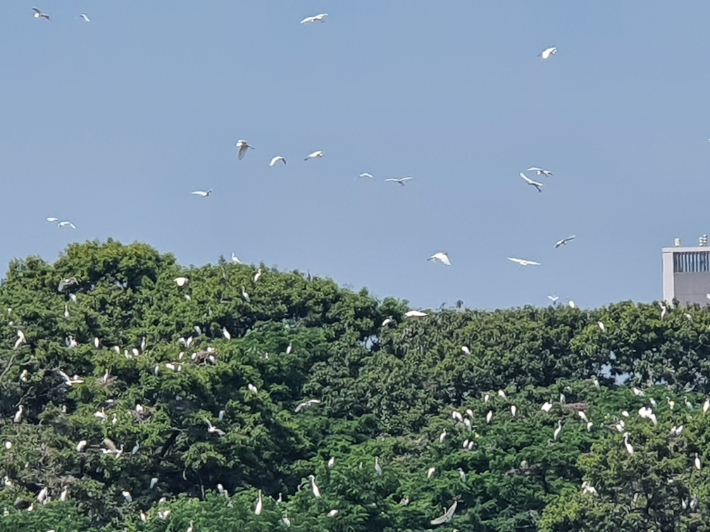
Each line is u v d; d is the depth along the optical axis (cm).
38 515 6256
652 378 8588
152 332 8631
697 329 8650
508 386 8369
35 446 7069
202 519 6222
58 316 8200
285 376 8344
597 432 7269
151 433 7156
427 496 6825
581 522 6525
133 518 6725
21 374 7538
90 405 7412
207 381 7412
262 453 7444
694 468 6700
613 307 8788
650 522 6481
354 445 7812
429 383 8450
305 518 6319
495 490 6856
